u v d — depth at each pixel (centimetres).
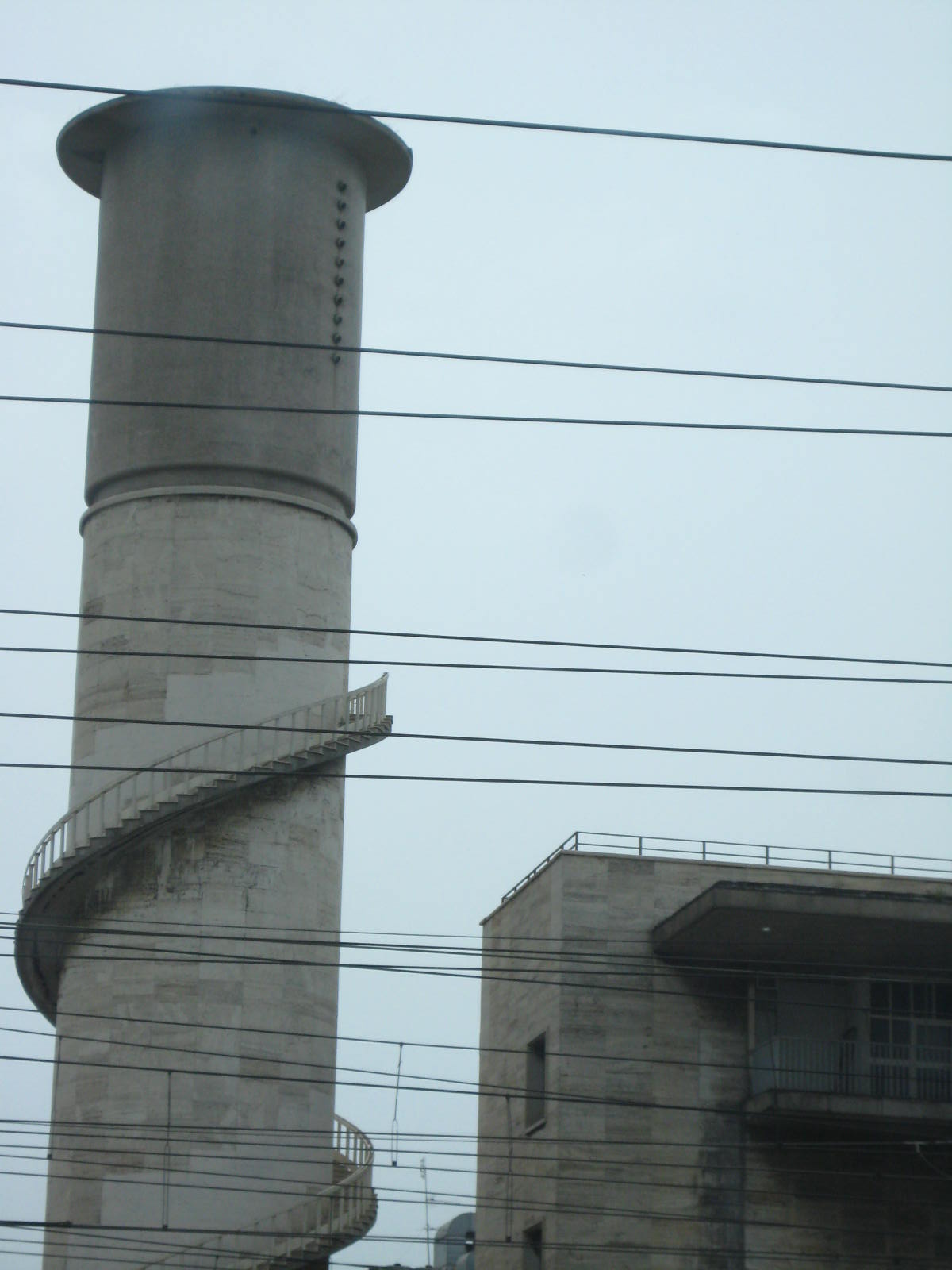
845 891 4384
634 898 4706
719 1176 4531
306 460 4991
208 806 4762
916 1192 4581
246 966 4700
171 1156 4553
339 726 4828
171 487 4909
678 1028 4622
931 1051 4631
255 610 4847
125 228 5066
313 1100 4741
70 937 4791
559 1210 4453
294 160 5097
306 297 5047
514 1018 4966
